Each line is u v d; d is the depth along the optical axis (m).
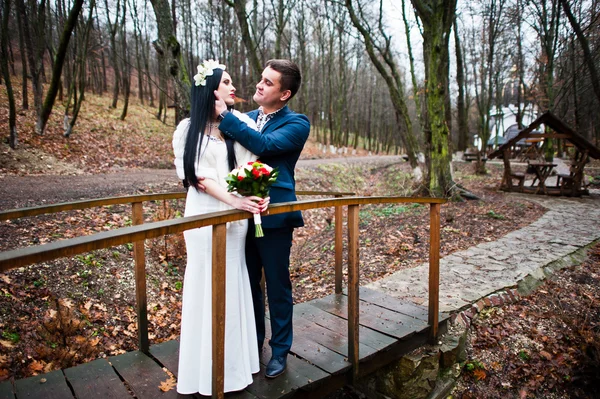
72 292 4.30
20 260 1.23
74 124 14.43
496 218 8.47
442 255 5.98
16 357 3.28
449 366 3.54
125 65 18.69
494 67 25.05
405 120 13.48
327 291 5.09
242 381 2.24
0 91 15.90
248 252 2.53
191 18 20.86
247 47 9.90
